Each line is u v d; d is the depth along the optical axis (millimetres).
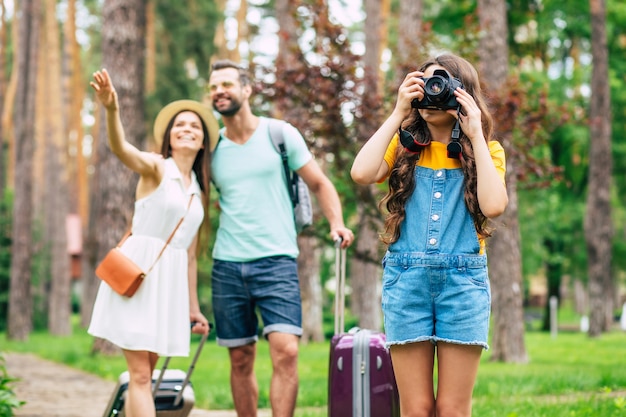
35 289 32344
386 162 3723
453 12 22594
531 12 23516
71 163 41469
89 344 21000
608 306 24844
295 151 5559
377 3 19562
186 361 13844
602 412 6297
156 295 4918
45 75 34375
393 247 3639
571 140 26062
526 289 35906
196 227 5176
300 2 11695
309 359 13953
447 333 3496
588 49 26266
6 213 31031
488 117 3666
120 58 15375
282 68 11609
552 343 18922
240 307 5484
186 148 5242
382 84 12406
